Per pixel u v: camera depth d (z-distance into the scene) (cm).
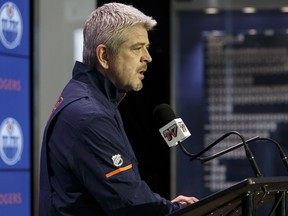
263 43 1433
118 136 587
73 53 1173
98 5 1200
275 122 1420
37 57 1081
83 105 587
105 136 576
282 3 1430
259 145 1415
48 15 1161
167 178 1312
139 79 614
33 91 1072
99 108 588
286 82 1424
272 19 1434
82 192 583
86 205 583
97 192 571
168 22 1359
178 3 1427
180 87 1427
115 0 1239
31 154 1067
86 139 575
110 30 603
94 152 573
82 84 607
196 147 1423
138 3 1329
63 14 1170
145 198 570
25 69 1067
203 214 523
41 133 1130
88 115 579
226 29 1433
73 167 577
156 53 1359
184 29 1432
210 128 1426
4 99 1034
